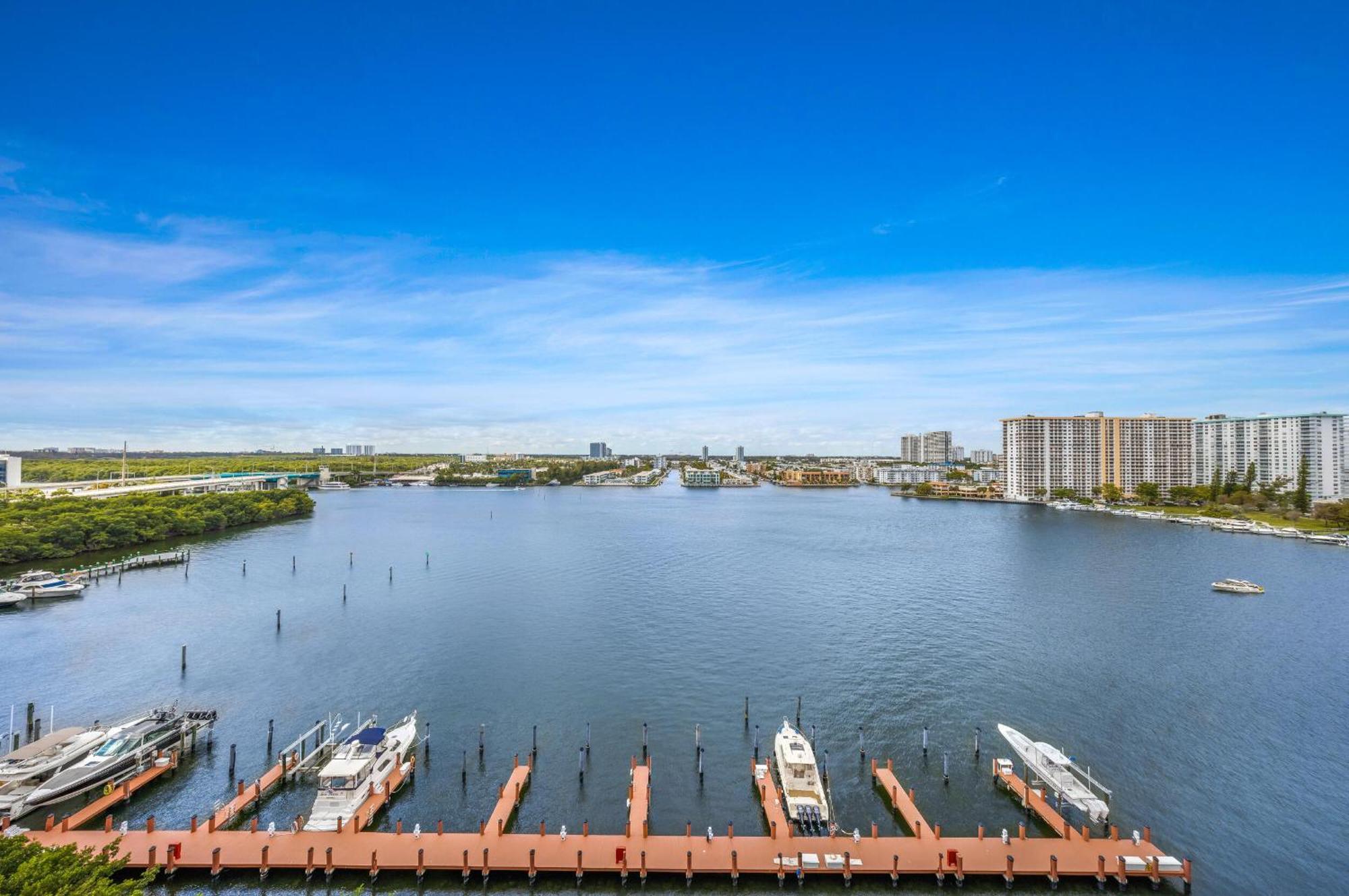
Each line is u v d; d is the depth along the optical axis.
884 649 104.19
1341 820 58.91
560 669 94.50
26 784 60.34
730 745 72.00
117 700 83.00
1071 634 111.75
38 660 97.38
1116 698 84.31
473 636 110.69
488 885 49.84
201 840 52.78
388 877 50.34
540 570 171.00
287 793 61.56
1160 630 114.62
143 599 135.75
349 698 83.81
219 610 127.12
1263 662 97.69
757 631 113.94
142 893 37.84
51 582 141.25
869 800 61.34
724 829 57.12
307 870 50.22
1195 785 64.25
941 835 54.81
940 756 69.31
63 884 33.72
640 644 106.50
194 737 70.94
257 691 85.94
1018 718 78.44
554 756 69.38
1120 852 52.25
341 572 167.62
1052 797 61.34
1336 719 78.06
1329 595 141.12
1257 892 50.00
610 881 50.38
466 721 77.62
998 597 140.50
